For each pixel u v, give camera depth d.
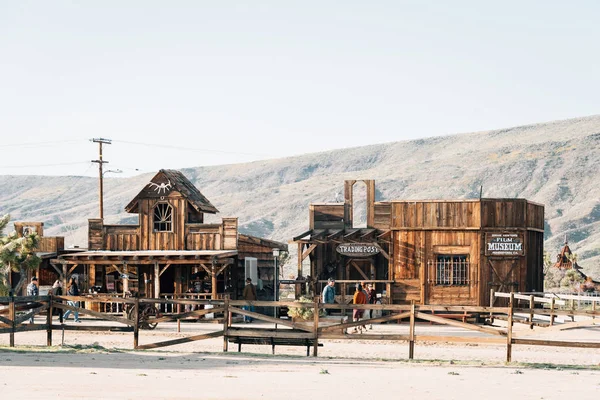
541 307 48.59
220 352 27.75
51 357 24.31
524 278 45.16
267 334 28.12
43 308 29.83
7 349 26.94
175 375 20.00
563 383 20.05
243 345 33.78
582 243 185.62
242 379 19.50
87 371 20.31
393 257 46.31
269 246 55.38
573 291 66.38
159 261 47.34
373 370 22.92
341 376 20.84
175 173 52.25
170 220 50.06
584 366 25.53
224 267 46.66
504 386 19.08
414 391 17.84
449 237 45.59
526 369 24.14
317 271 54.06
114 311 48.69
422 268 45.66
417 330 39.88
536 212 47.81
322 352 31.52
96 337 36.28
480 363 26.05
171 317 29.23
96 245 50.66
